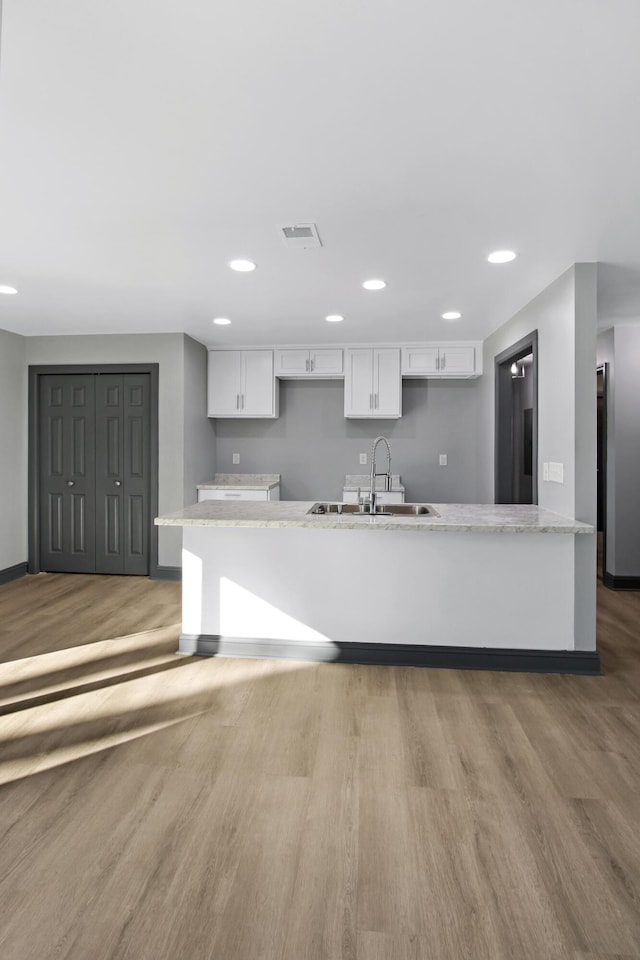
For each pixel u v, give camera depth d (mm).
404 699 2691
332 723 2449
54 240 2719
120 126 1758
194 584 3273
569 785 2010
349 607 3162
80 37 1371
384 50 1412
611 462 4891
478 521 2930
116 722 2451
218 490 5336
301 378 5746
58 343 5102
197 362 5344
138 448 5121
